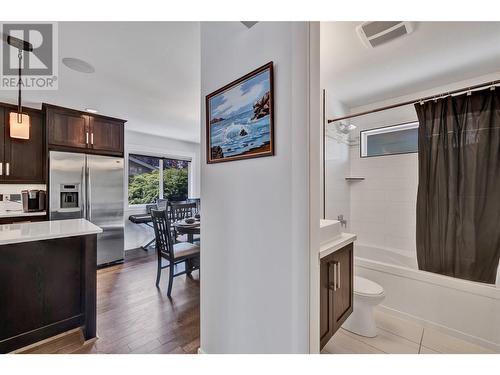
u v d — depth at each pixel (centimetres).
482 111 208
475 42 182
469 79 242
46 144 297
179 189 541
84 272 184
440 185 224
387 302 211
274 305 112
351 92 274
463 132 216
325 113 262
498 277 198
